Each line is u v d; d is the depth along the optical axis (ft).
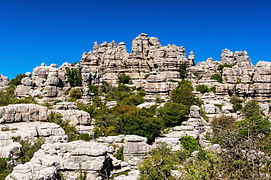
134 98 293.84
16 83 371.15
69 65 360.69
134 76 435.94
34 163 91.81
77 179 92.84
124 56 490.49
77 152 100.22
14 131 134.31
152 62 447.42
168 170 84.74
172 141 144.46
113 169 115.34
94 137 170.09
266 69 321.32
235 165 45.50
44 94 303.48
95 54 507.71
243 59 534.37
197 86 364.17
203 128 190.29
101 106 285.02
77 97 320.29
